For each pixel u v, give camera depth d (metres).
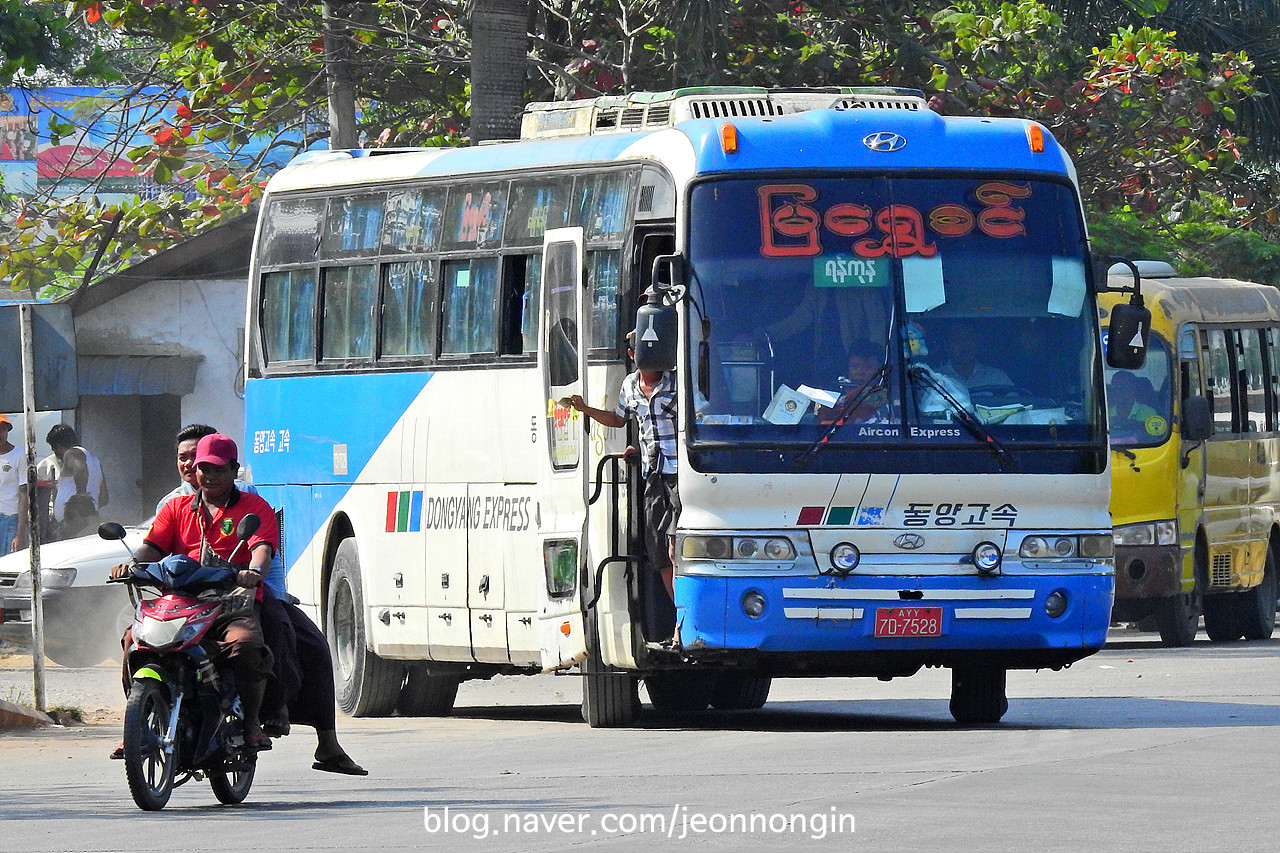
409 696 46.06
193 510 27.55
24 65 59.31
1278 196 83.75
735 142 35.91
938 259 35.69
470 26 61.28
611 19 67.06
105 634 57.44
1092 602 35.28
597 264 38.75
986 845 21.48
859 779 27.72
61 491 66.31
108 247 83.00
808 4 68.38
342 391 45.94
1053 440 35.28
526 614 40.25
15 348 42.94
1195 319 59.69
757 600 34.47
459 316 42.62
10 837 24.50
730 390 34.97
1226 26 87.81
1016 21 70.56
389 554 44.31
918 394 35.12
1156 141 74.31
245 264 79.25
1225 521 60.94
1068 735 33.56
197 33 74.75
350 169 46.50
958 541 34.97
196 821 25.55
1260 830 22.39
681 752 32.81
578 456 36.91
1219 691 43.09
